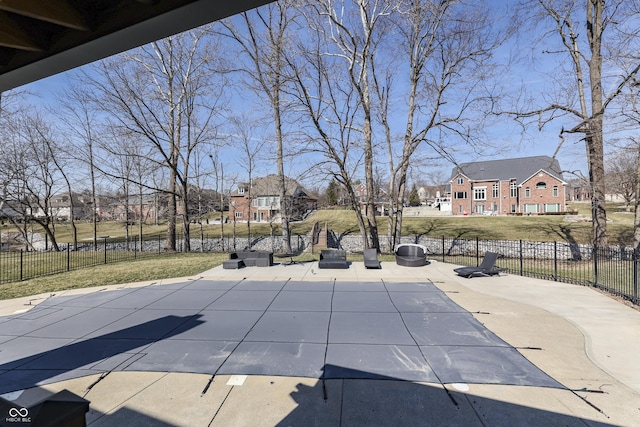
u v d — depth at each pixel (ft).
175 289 29.32
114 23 9.45
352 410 11.13
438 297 25.44
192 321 20.63
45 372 14.21
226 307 23.54
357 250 71.31
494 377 13.15
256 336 17.95
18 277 37.29
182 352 16.03
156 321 20.76
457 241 65.57
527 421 10.38
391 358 14.96
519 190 148.15
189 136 70.79
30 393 12.56
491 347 16.03
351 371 13.79
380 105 61.57
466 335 17.63
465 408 11.10
